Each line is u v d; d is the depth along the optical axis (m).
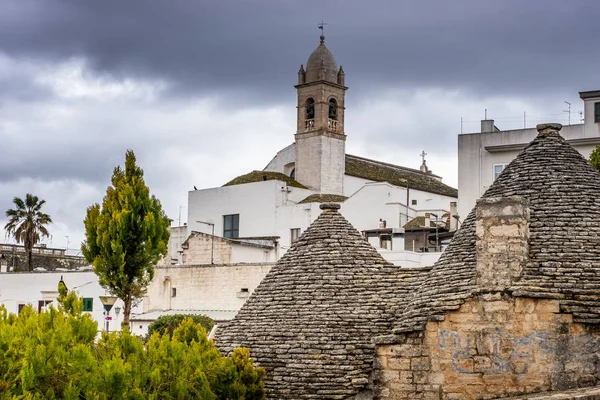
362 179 104.62
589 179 31.16
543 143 32.12
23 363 25.55
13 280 70.69
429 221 81.25
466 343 28.34
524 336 27.94
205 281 63.94
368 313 32.53
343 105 106.88
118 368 27.20
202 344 32.44
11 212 96.69
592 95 72.00
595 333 27.80
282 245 87.88
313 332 32.41
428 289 30.55
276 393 31.55
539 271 28.55
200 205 95.38
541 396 23.94
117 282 50.31
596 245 29.28
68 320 29.48
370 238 78.06
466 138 76.12
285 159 108.19
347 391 30.77
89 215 51.62
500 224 28.69
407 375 29.03
